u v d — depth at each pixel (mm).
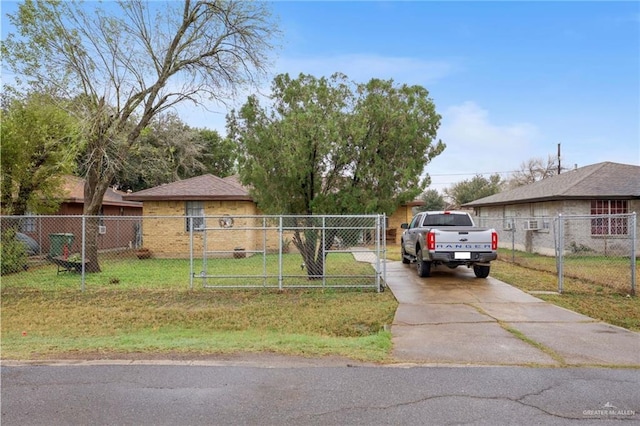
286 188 10953
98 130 12586
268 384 4352
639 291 9633
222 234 18156
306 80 10867
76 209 19172
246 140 10672
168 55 12797
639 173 18781
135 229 23047
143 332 6961
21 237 15750
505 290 9914
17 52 11789
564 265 14430
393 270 13398
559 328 6613
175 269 13914
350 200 10680
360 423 3500
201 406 3832
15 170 13438
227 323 7488
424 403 3871
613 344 5758
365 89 10969
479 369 4770
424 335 6270
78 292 9977
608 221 17234
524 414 3641
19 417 3629
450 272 13023
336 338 6383
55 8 11641
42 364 5012
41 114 13570
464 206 28922
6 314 8109
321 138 10031
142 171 19438
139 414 3682
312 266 11281
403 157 11062
